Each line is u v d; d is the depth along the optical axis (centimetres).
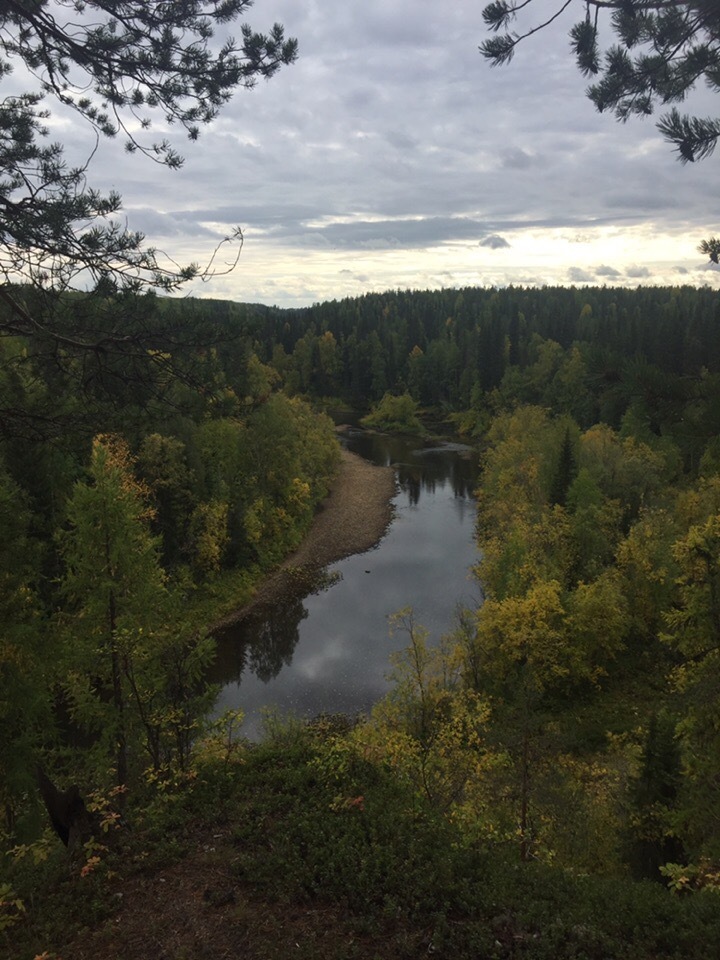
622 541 3209
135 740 1378
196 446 4112
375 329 12812
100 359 697
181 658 1309
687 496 3669
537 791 1465
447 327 13138
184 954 683
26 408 711
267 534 4575
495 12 517
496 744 1564
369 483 6531
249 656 3194
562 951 663
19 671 1573
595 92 580
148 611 1438
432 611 3647
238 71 706
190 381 709
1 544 1595
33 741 1588
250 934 709
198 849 891
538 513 3700
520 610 2677
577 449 4541
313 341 11850
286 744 1506
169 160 721
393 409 9706
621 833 1591
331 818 933
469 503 5869
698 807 1354
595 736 2352
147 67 689
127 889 807
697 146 477
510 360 9781
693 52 511
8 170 638
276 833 900
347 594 3912
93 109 742
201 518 3844
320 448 6322
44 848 973
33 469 2488
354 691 2847
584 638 2675
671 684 2517
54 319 658
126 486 3038
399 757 1283
